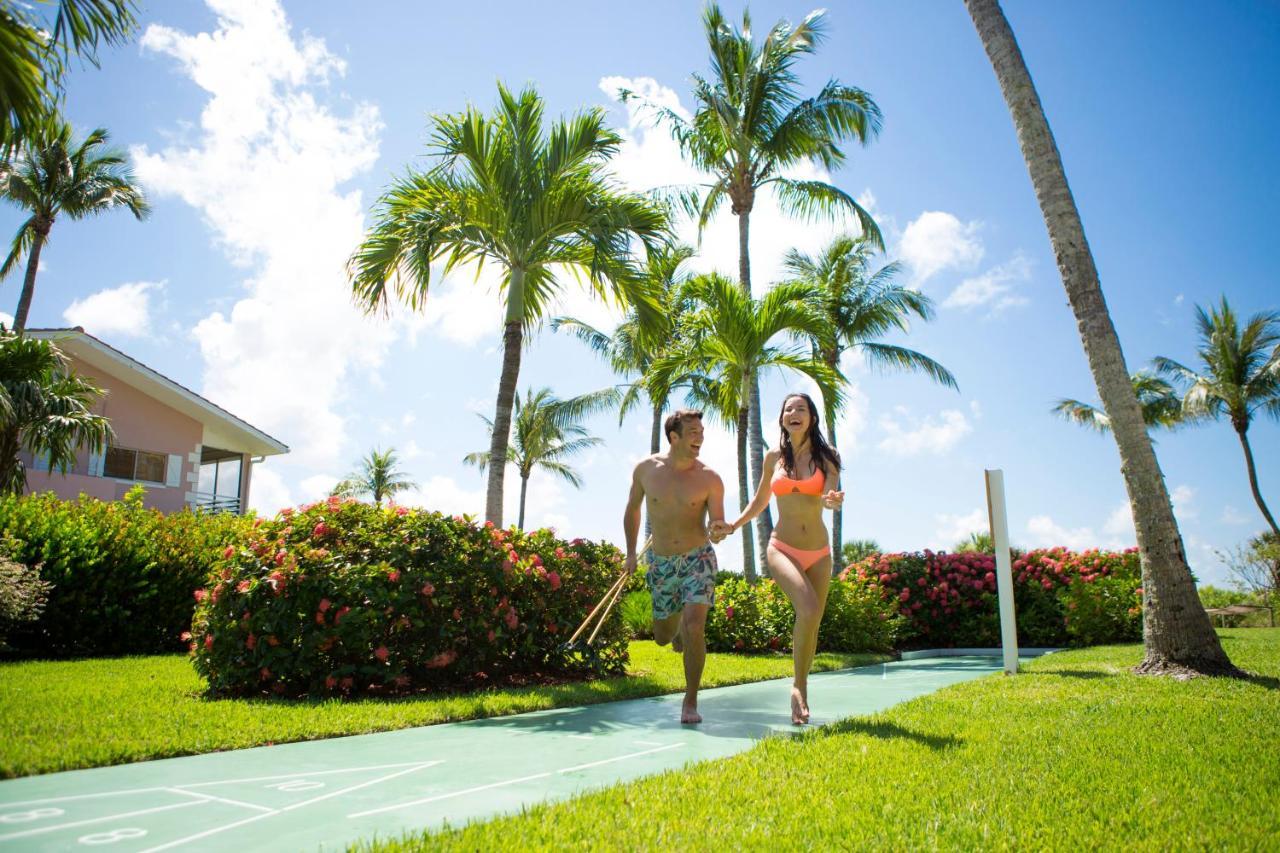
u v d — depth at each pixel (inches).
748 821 98.7
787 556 192.1
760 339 566.6
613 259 374.0
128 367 786.2
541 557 287.4
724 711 211.3
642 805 104.9
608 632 297.0
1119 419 287.3
